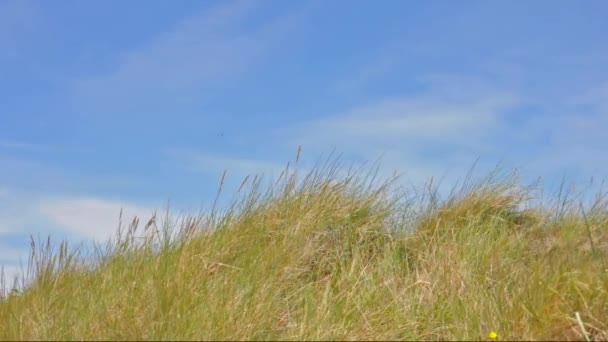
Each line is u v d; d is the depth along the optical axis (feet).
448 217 27.48
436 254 24.62
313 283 23.21
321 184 27.25
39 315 19.08
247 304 19.95
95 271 22.07
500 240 24.82
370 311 21.07
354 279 22.86
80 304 19.48
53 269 21.50
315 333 18.97
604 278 20.92
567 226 25.53
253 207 26.00
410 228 27.30
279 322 20.30
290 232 24.77
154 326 18.03
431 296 22.07
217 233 24.13
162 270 20.79
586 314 19.51
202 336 17.84
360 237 25.73
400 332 20.13
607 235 24.84
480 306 20.47
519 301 19.90
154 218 23.35
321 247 24.98
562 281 20.61
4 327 18.84
